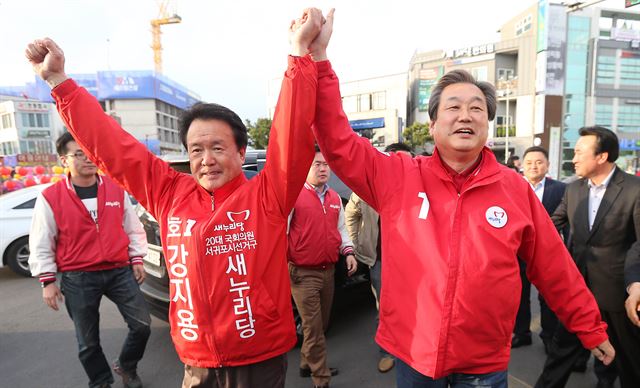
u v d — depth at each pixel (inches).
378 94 1331.2
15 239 204.7
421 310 52.9
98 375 94.7
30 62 55.4
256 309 52.7
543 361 115.6
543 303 119.0
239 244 53.0
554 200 123.0
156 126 2320.4
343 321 143.6
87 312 92.7
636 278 75.7
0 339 135.6
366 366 113.7
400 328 55.3
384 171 59.5
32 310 161.5
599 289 85.7
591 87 1064.8
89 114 55.6
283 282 55.9
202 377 54.3
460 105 54.6
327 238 100.7
